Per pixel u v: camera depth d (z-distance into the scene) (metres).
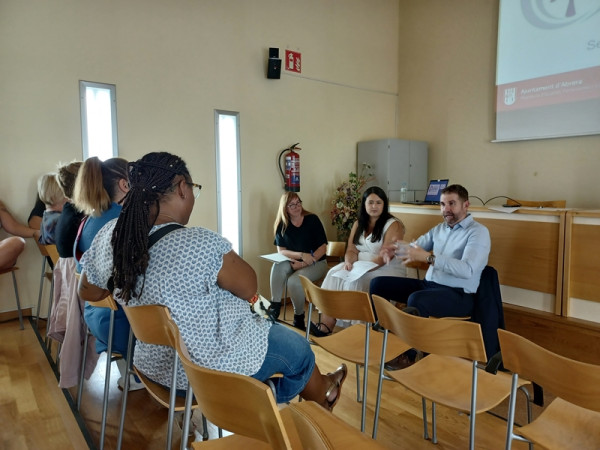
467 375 1.81
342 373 1.90
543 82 4.34
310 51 4.69
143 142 3.72
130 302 1.42
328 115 4.89
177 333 1.14
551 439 1.31
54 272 2.46
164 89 3.79
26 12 3.23
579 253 2.49
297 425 0.80
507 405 2.34
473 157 4.99
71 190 2.24
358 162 5.17
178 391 1.47
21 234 3.21
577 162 4.23
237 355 1.36
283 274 3.83
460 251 2.73
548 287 2.65
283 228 3.96
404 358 2.73
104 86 3.53
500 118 4.68
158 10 3.73
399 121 5.61
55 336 2.43
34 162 3.33
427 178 5.39
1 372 2.65
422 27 5.32
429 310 2.49
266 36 4.34
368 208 3.39
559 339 2.57
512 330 2.80
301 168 4.69
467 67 4.96
